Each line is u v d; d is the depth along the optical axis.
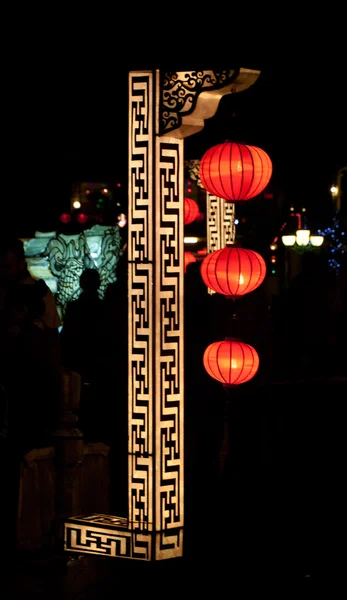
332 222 20.61
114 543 7.16
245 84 6.91
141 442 7.08
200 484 9.34
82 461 7.65
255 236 20.25
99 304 10.19
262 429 8.07
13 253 8.03
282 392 8.01
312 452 7.84
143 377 7.08
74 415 7.69
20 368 7.41
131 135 7.11
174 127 6.94
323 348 11.84
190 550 7.46
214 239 11.97
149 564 7.05
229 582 6.73
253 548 7.46
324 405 7.89
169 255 7.13
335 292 11.92
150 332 7.05
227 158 8.45
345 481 7.76
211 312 9.68
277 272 20.09
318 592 6.51
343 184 19.36
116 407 9.72
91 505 7.96
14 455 7.25
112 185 16.81
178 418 7.16
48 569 7.03
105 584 6.70
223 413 9.58
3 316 7.61
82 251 12.12
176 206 7.16
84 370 10.05
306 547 7.43
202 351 9.60
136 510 7.09
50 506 7.57
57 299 12.02
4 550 7.16
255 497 8.08
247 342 11.64
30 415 7.38
